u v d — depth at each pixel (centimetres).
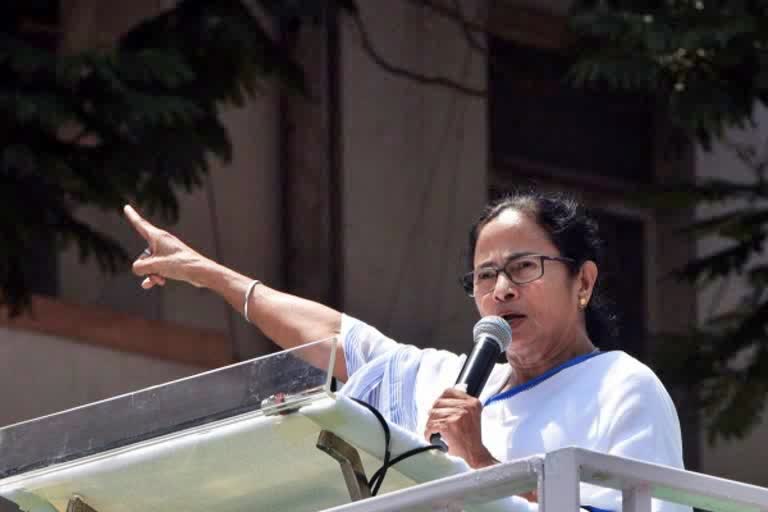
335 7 2933
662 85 2822
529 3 3391
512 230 1262
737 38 2773
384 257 3147
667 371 2850
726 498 985
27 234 2545
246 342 3038
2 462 1058
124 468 1031
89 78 2498
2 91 2466
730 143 3253
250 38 2620
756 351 2842
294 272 3091
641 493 973
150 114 2492
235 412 999
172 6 2944
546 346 1248
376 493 1013
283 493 1054
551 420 1205
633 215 3484
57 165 2495
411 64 3212
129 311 2936
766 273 2948
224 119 3056
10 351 2816
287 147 3102
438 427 1123
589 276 1277
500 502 1002
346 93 3111
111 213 2653
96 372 2884
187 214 3005
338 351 1407
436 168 3225
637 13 2870
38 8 2862
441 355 1312
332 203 3106
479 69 3309
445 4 3266
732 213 3008
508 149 3388
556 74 3447
